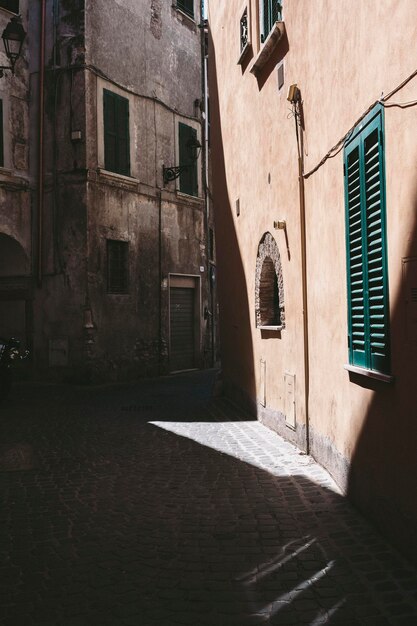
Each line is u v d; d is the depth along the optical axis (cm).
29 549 412
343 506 485
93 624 305
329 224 553
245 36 987
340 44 507
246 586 346
